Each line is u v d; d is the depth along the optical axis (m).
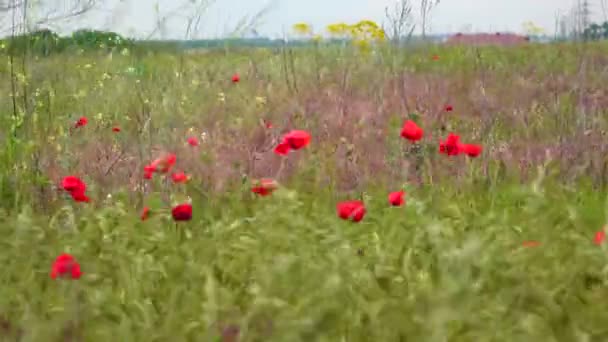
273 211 3.98
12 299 3.19
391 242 3.68
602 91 8.52
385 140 6.50
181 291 3.12
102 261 3.57
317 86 9.12
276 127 7.14
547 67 11.80
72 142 6.52
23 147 5.46
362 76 9.40
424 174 5.58
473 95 8.64
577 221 3.96
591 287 3.27
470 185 5.43
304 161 5.89
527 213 4.08
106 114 7.81
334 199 5.21
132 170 5.66
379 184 5.61
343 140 6.30
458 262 3.00
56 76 7.59
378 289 3.05
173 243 3.78
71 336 2.78
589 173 5.82
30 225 3.82
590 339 2.76
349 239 3.78
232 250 3.73
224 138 6.84
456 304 2.71
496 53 14.13
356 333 2.72
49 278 3.43
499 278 3.11
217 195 5.00
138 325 2.92
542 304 2.94
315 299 2.85
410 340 2.65
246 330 2.71
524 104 8.59
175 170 5.42
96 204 5.06
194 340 2.83
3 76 6.34
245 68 10.61
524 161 6.07
